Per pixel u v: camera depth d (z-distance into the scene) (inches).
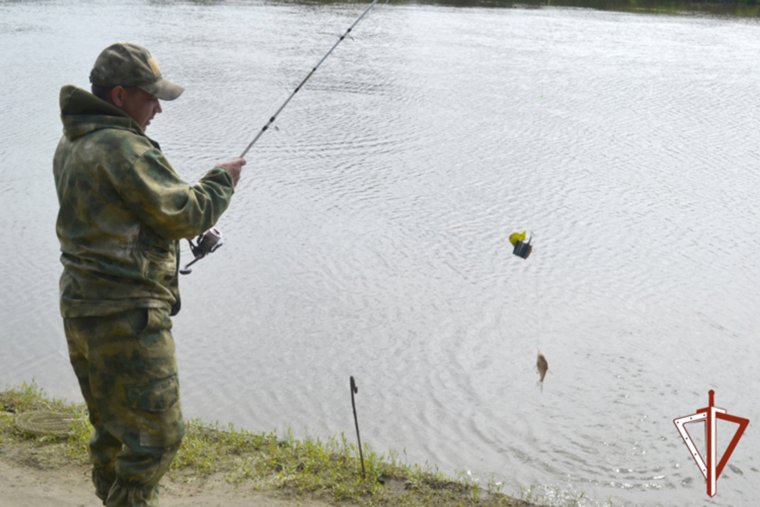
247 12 1470.2
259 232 507.2
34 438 200.4
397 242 498.9
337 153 685.3
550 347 379.9
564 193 602.5
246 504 174.1
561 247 503.2
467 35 1288.1
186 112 802.2
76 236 122.5
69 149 123.5
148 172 120.0
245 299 416.8
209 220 126.2
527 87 943.0
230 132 738.8
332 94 893.8
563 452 292.5
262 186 595.5
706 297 438.3
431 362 363.9
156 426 125.4
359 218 538.6
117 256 121.2
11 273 439.8
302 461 196.9
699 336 394.0
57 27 1251.2
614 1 1788.9
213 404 324.5
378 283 442.6
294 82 943.7
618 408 326.6
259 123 771.4
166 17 1386.6
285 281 438.9
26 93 845.8
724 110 866.8
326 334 385.4
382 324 398.0
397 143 718.5
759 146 740.7
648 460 289.4
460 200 580.4
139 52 126.2
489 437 303.4
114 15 1392.7
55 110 785.6
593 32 1355.8
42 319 388.8
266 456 199.2
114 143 119.9
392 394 335.9
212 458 195.6
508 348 378.9
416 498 185.0
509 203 578.2
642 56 1150.3
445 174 637.9
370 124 777.6
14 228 502.6
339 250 483.5
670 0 1831.9
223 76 960.3
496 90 925.8
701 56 1165.1
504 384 346.9
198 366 353.4
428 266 466.3
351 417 318.0
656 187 621.0
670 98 911.7
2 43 1111.0
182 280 435.2
